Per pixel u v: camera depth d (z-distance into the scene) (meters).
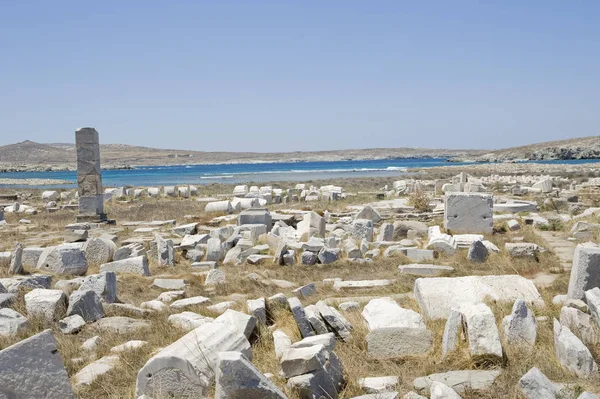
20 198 47.44
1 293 11.39
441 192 38.25
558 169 81.56
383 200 36.28
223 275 14.66
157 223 27.03
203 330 7.77
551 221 22.84
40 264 15.67
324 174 101.81
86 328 10.01
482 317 7.74
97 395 7.09
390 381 7.05
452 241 17.56
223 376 5.82
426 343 8.24
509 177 54.72
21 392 5.91
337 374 7.03
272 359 7.87
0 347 8.80
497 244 18.16
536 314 9.78
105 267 15.77
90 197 27.77
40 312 10.43
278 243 18.42
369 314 9.55
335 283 13.78
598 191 36.88
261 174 108.94
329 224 23.67
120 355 8.33
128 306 11.37
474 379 7.01
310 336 8.46
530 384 6.30
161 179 94.69
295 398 6.41
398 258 16.66
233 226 21.78
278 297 10.54
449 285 10.99
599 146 149.50
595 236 19.08
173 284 14.06
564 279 13.27
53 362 6.27
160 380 6.73
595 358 7.52
